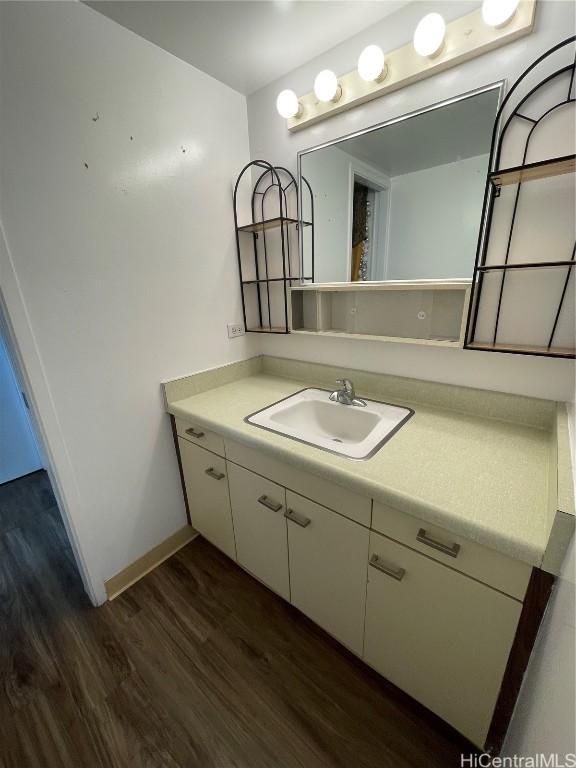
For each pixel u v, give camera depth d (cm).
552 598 69
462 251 118
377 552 98
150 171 135
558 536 64
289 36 126
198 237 156
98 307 128
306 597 128
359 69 116
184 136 144
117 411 141
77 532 136
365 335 144
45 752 103
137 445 151
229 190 166
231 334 180
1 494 234
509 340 118
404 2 111
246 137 169
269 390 170
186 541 182
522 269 109
